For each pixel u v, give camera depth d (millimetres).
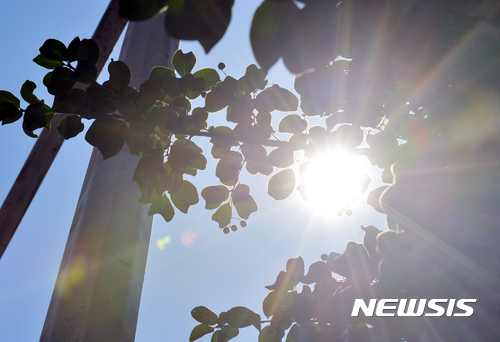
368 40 623
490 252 662
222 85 807
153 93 785
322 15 394
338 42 396
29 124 820
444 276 694
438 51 634
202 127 809
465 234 671
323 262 926
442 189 687
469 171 672
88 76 780
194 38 362
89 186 1123
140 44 1430
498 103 646
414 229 707
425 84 675
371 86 751
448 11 610
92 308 906
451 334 684
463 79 652
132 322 957
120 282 964
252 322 900
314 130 811
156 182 815
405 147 723
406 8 606
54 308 937
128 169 1117
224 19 363
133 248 1024
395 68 662
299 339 868
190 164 819
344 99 786
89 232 1018
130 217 1060
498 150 655
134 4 348
